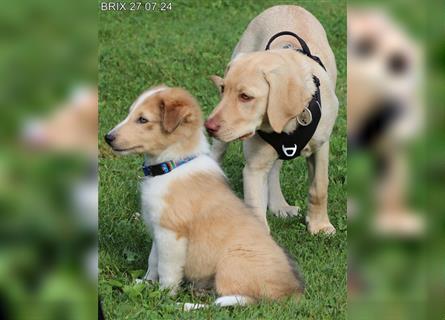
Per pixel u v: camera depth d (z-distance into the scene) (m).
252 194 8.23
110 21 16.88
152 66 14.41
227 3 18.64
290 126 7.87
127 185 9.86
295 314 6.59
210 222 7.01
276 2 18.67
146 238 8.51
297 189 10.21
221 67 14.53
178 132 7.12
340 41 16.09
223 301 6.73
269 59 7.70
